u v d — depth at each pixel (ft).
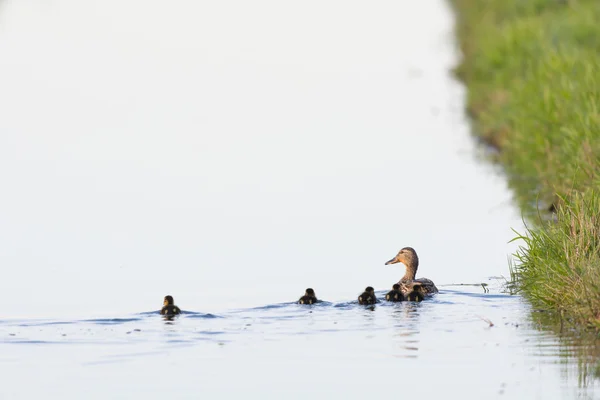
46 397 34.37
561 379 35.24
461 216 69.46
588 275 44.29
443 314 46.62
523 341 40.63
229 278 55.57
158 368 37.73
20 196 77.46
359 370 36.99
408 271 56.85
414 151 93.97
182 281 54.85
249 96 131.23
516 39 114.21
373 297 49.39
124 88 137.49
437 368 37.01
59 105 124.16
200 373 36.96
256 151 96.63
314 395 34.24
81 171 87.04
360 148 96.84
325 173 85.87
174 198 77.00
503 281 54.24
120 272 57.16
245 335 42.63
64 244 63.82
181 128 109.70
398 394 34.19
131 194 78.43
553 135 74.33
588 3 120.67
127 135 105.29
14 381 36.19
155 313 47.01
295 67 153.79
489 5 158.40
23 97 129.29
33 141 101.50
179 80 144.05
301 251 61.87
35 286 53.93
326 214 71.56
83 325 44.73
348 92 131.85
